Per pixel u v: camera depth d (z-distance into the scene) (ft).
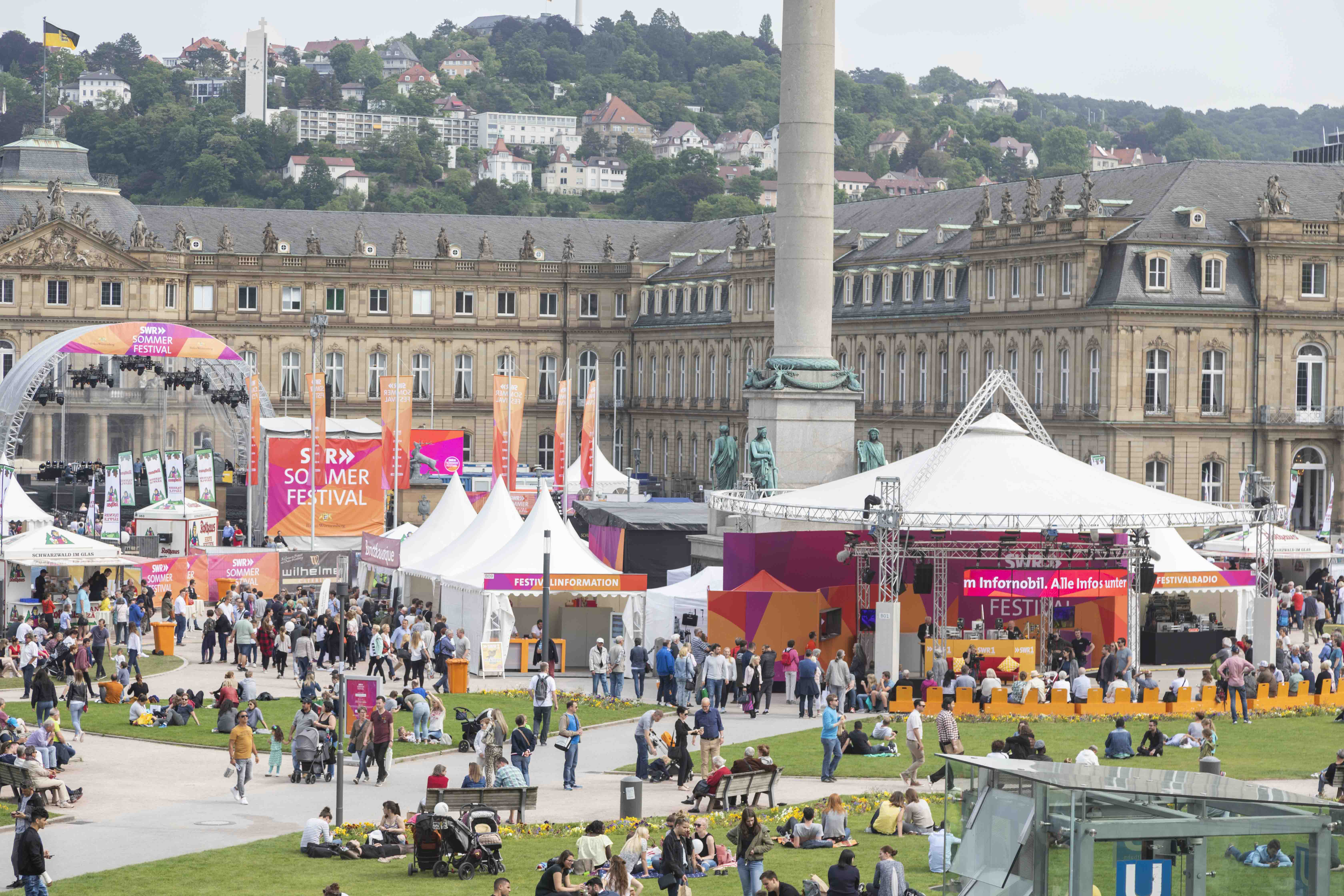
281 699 314.14
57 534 398.21
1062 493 336.90
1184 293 576.20
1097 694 303.48
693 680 312.91
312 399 487.20
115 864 201.87
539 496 374.02
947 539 342.44
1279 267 578.66
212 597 422.41
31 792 221.46
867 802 232.73
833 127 405.18
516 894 187.73
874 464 403.75
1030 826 137.59
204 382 638.12
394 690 326.44
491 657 350.84
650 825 217.36
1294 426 578.66
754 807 230.27
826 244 404.57
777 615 332.60
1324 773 224.94
